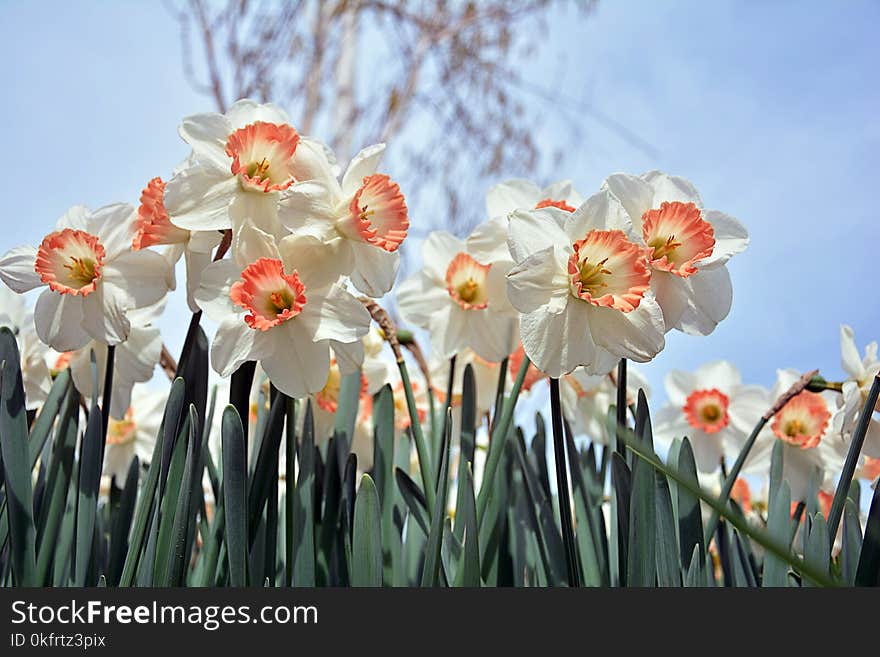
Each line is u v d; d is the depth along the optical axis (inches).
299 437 32.3
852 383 28.6
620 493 26.8
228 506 24.0
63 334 26.3
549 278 24.6
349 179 26.3
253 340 24.8
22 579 23.8
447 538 27.9
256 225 25.5
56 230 27.2
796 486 33.3
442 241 33.1
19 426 24.3
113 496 34.0
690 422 35.7
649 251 25.3
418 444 28.3
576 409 35.1
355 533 24.6
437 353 32.5
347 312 25.1
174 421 24.9
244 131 25.5
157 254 26.6
